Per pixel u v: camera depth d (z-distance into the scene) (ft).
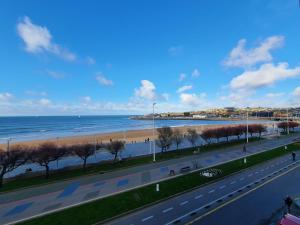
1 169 110.63
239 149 172.96
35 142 232.53
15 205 71.51
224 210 65.67
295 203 67.31
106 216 61.72
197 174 101.14
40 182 96.94
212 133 205.36
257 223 57.82
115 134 322.55
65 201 73.92
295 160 131.95
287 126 298.56
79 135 315.37
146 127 501.15
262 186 86.43
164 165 123.03
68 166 131.54
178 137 185.16
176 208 67.51
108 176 103.60
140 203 70.18
